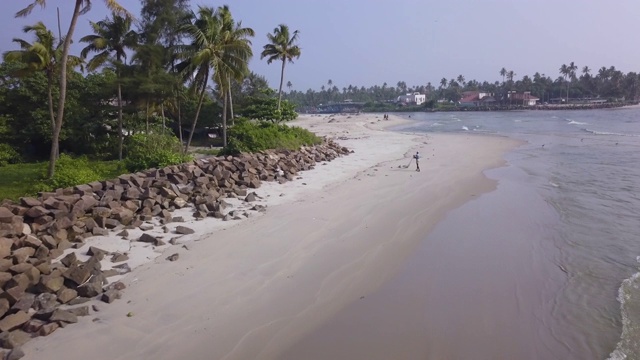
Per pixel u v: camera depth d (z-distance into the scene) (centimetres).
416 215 1898
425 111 17975
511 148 4444
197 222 1722
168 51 3778
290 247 1487
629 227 1689
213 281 1227
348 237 1611
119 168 2742
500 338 980
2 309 987
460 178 2750
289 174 2683
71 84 3900
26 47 3161
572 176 2777
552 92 18462
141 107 3841
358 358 917
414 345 960
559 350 931
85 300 1101
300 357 922
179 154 2884
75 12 2280
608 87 17825
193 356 919
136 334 980
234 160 2547
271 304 1123
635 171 2900
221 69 3366
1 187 2417
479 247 1525
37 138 3803
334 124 9012
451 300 1153
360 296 1180
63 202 1556
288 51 5588
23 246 1262
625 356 893
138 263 1327
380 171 2984
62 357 901
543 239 1589
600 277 1256
